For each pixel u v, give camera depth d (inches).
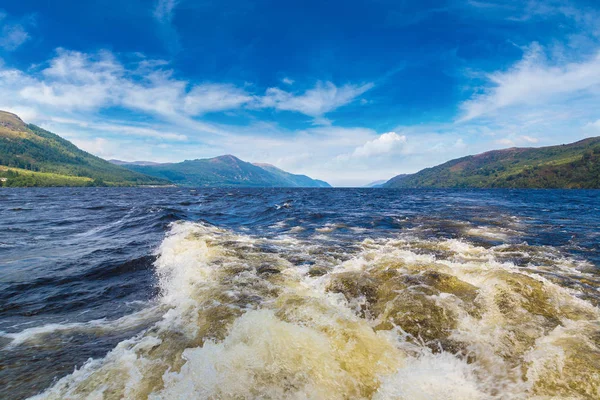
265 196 2466.8
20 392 150.7
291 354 168.9
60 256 440.5
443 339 187.3
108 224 789.2
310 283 294.4
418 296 235.0
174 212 979.9
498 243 487.2
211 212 1119.6
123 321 238.7
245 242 490.0
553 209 1162.6
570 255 402.3
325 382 149.5
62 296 296.5
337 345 178.1
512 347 175.5
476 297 230.5
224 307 234.4
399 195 2625.5
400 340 189.6
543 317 204.4
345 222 785.6
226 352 174.1
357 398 141.6
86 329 224.7
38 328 227.5
